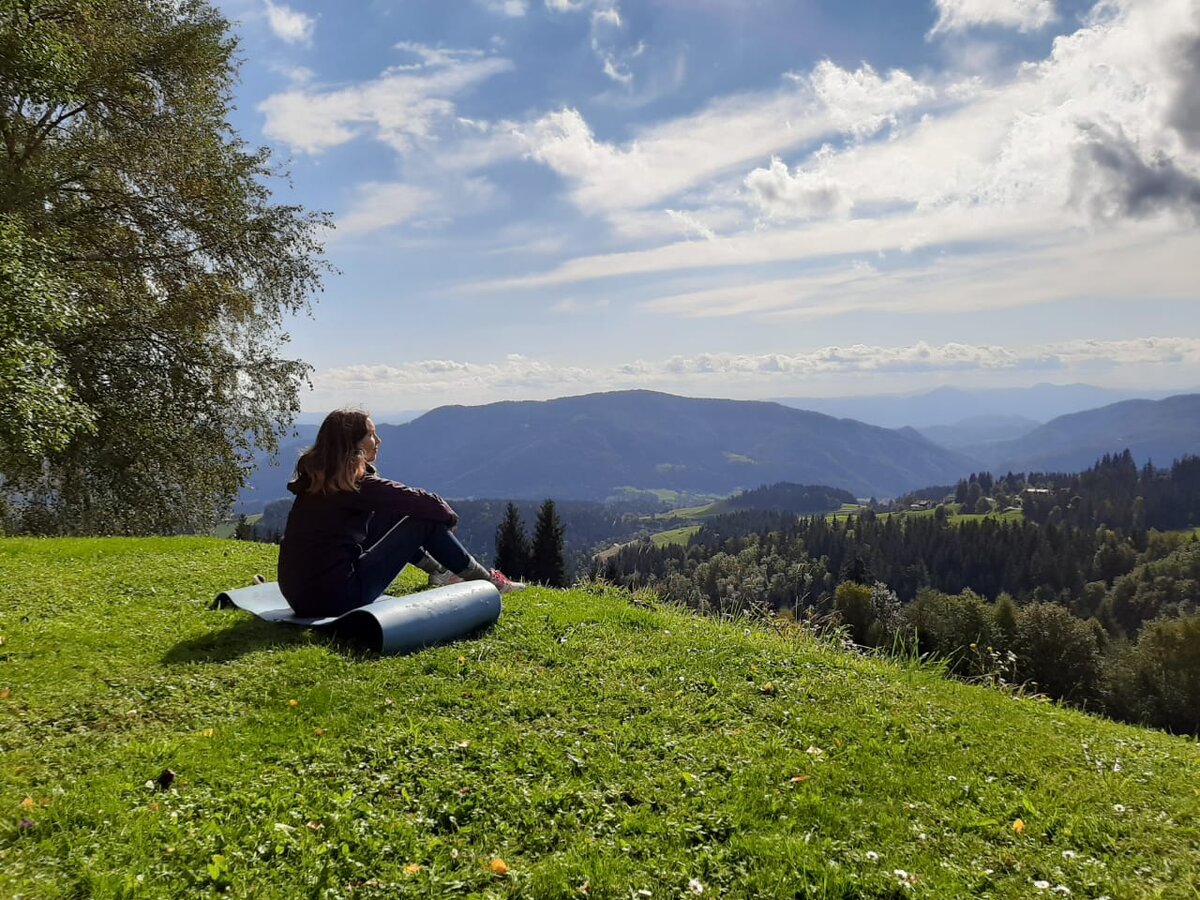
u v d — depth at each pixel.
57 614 7.05
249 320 23.95
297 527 6.74
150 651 6.02
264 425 24.09
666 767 4.72
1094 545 167.50
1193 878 3.72
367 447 6.87
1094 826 4.24
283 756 4.44
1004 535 168.75
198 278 22.39
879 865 3.74
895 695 6.67
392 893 3.29
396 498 6.90
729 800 4.32
